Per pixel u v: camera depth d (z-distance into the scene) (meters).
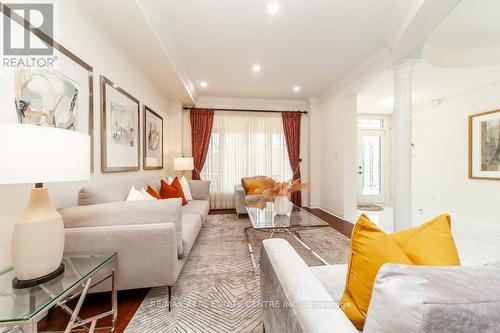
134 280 1.40
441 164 4.06
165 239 1.42
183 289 1.71
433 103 4.14
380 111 5.22
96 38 1.93
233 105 4.66
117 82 2.29
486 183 3.38
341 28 2.33
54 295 0.95
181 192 3.00
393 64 2.57
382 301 0.45
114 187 1.89
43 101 1.38
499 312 0.40
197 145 4.51
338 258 2.27
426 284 0.43
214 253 2.38
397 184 2.50
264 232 3.10
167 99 4.12
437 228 0.78
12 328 1.01
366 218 0.71
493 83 3.30
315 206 4.77
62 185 1.56
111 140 2.14
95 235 1.35
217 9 2.06
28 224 0.97
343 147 3.82
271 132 4.79
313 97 4.67
